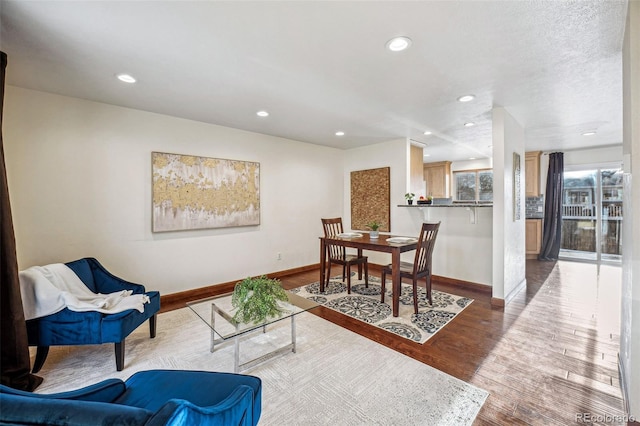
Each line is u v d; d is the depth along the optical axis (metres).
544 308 3.26
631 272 1.55
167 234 3.58
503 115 3.27
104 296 2.39
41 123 2.77
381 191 5.20
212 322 2.33
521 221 4.03
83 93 2.83
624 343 1.80
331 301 3.53
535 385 1.88
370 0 1.53
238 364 2.05
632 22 1.51
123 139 3.24
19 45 1.96
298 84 2.63
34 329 1.99
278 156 4.76
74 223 2.96
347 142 5.18
